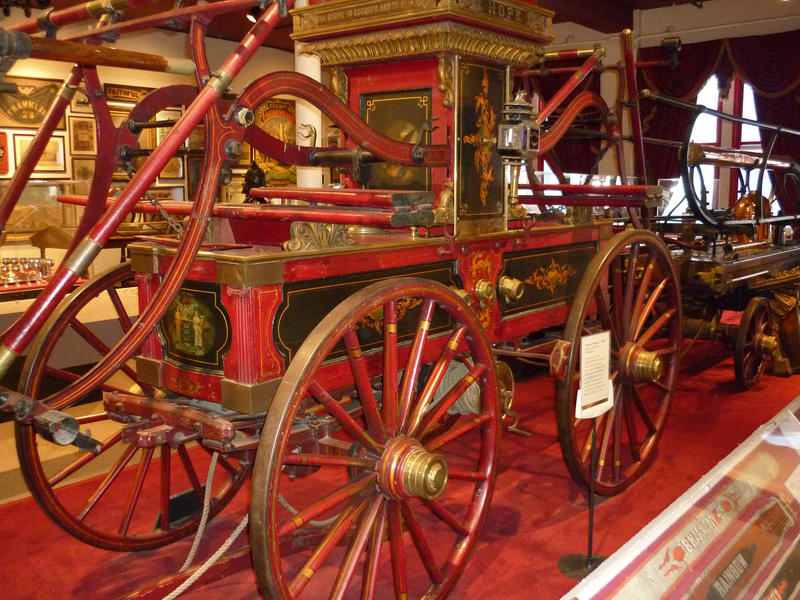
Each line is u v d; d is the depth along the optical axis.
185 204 2.30
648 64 3.29
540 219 3.06
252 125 1.99
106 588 2.25
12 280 3.72
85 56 1.45
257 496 1.49
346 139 2.76
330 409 1.68
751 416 3.85
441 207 2.27
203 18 1.69
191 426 1.88
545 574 2.31
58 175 6.61
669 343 3.14
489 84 2.48
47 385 3.93
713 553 1.45
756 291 4.62
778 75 8.32
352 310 1.64
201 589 2.26
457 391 2.03
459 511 2.76
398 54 2.40
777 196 8.24
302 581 1.61
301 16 2.56
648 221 3.39
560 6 7.94
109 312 3.87
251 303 1.73
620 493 2.90
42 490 2.09
